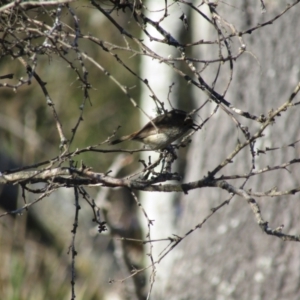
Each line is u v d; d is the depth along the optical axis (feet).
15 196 57.06
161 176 19.56
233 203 33.99
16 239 51.03
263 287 31.96
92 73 70.79
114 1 20.42
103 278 53.98
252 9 34.65
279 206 32.40
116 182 19.43
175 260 35.86
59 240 59.06
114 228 46.14
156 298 45.52
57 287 48.93
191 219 35.83
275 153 33.09
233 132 34.78
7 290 45.88
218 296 32.91
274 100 33.86
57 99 69.97
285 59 33.96
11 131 64.23
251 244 32.83
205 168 35.63
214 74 36.04
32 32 20.85
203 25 57.77
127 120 72.49
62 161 19.25
